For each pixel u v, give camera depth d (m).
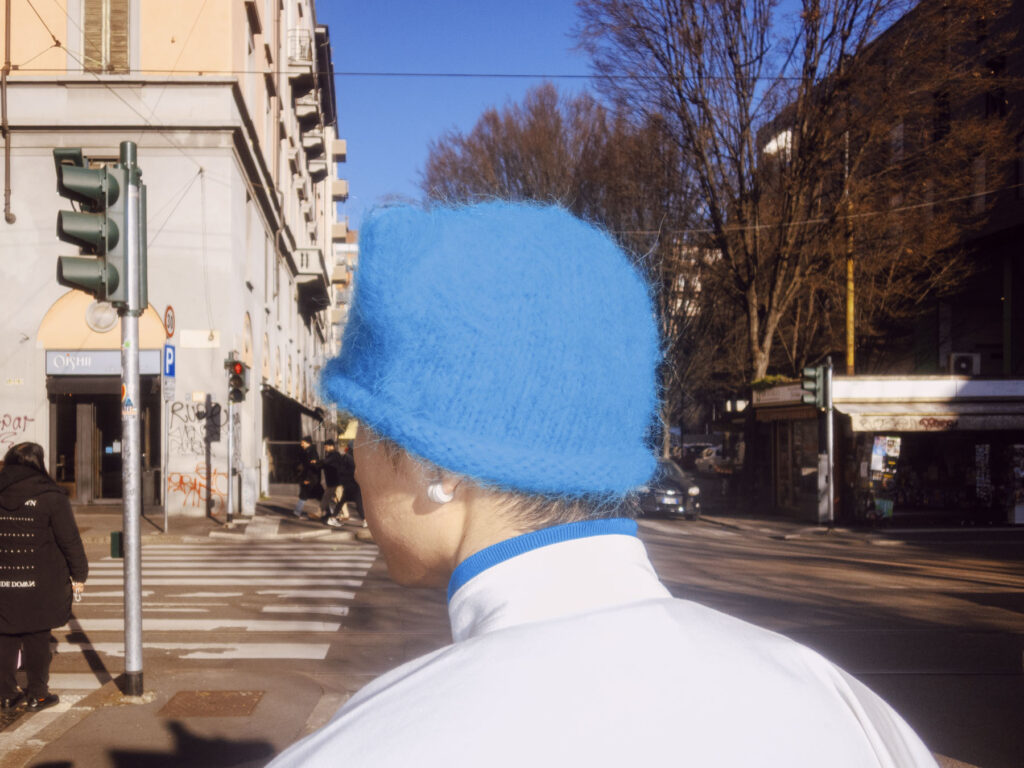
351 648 7.42
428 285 0.64
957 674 6.71
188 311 19.03
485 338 0.62
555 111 24.50
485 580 0.62
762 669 0.57
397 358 0.64
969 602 9.66
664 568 12.34
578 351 0.63
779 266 22.36
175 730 5.27
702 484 36.12
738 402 30.16
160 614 8.73
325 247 49.97
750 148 21.62
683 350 26.12
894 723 0.65
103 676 6.55
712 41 20.72
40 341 18.94
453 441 0.60
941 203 23.61
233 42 19.48
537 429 0.62
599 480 0.61
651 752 0.50
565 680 0.53
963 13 19.77
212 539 15.67
